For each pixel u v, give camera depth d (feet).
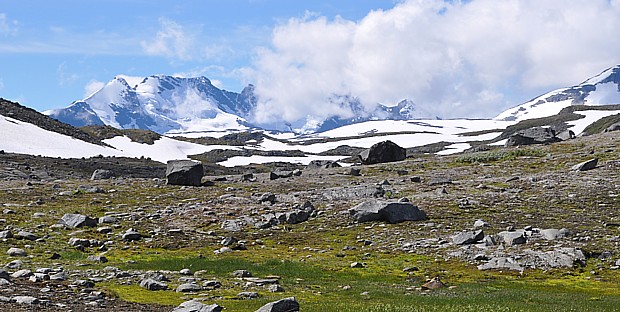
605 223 158.30
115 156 601.21
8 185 256.11
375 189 216.54
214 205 205.77
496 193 205.26
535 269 129.70
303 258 144.25
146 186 256.93
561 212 172.96
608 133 360.28
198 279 113.19
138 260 140.36
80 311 80.69
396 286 116.06
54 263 129.18
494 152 325.21
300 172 310.04
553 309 89.20
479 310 85.30
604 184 204.74
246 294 99.30
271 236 168.96
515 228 159.22
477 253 140.46
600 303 98.53
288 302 80.23
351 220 179.93
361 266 134.92
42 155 495.41
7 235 153.58
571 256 133.49
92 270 119.65
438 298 99.09
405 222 172.86
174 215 192.34
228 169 634.84
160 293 99.71
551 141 367.86
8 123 578.25
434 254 143.54
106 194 231.30
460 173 268.62
